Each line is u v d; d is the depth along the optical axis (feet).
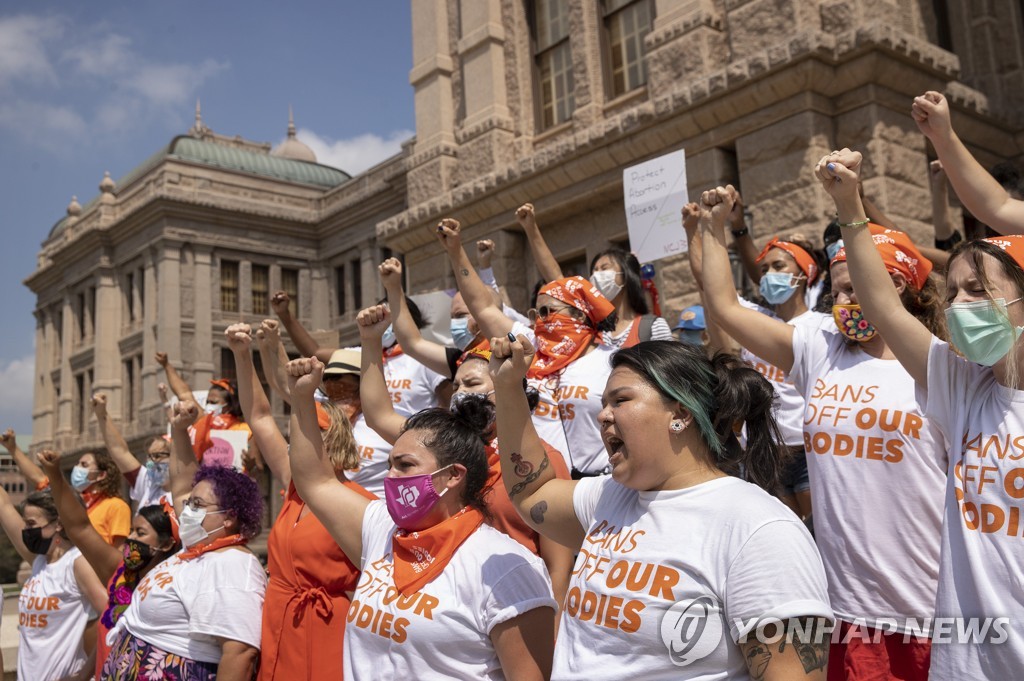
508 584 9.05
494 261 41.70
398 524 9.82
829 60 29.55
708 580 6.90
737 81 30.99
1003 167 15.10
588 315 14.94
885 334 8.80
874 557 9.49
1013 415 7.52
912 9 32.76
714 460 7.75
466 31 44.98
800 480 15.51
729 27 33.30
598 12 40.40
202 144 111.55
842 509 9.76
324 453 11.30
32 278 129.70
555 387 14.73
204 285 103.19
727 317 10.79
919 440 9.53
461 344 17.49
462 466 9.77
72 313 121.70
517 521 11.69
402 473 9.80
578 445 14.24
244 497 13.92
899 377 9.91
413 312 19.72
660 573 7.05
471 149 43.70
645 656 6.95
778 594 6.56
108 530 23.93
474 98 44.19
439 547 9.49
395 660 9.18
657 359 7.72
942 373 8.32
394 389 19.15
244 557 13.43
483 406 10.74
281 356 15.25
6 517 20.88
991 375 7.98
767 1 31.91
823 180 9.04
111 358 111.55
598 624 7.27
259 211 105.29
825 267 17.17
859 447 9.78
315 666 11.84
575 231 39.73
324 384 17.51
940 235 16.90
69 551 19.65
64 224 127.34
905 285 10.37
